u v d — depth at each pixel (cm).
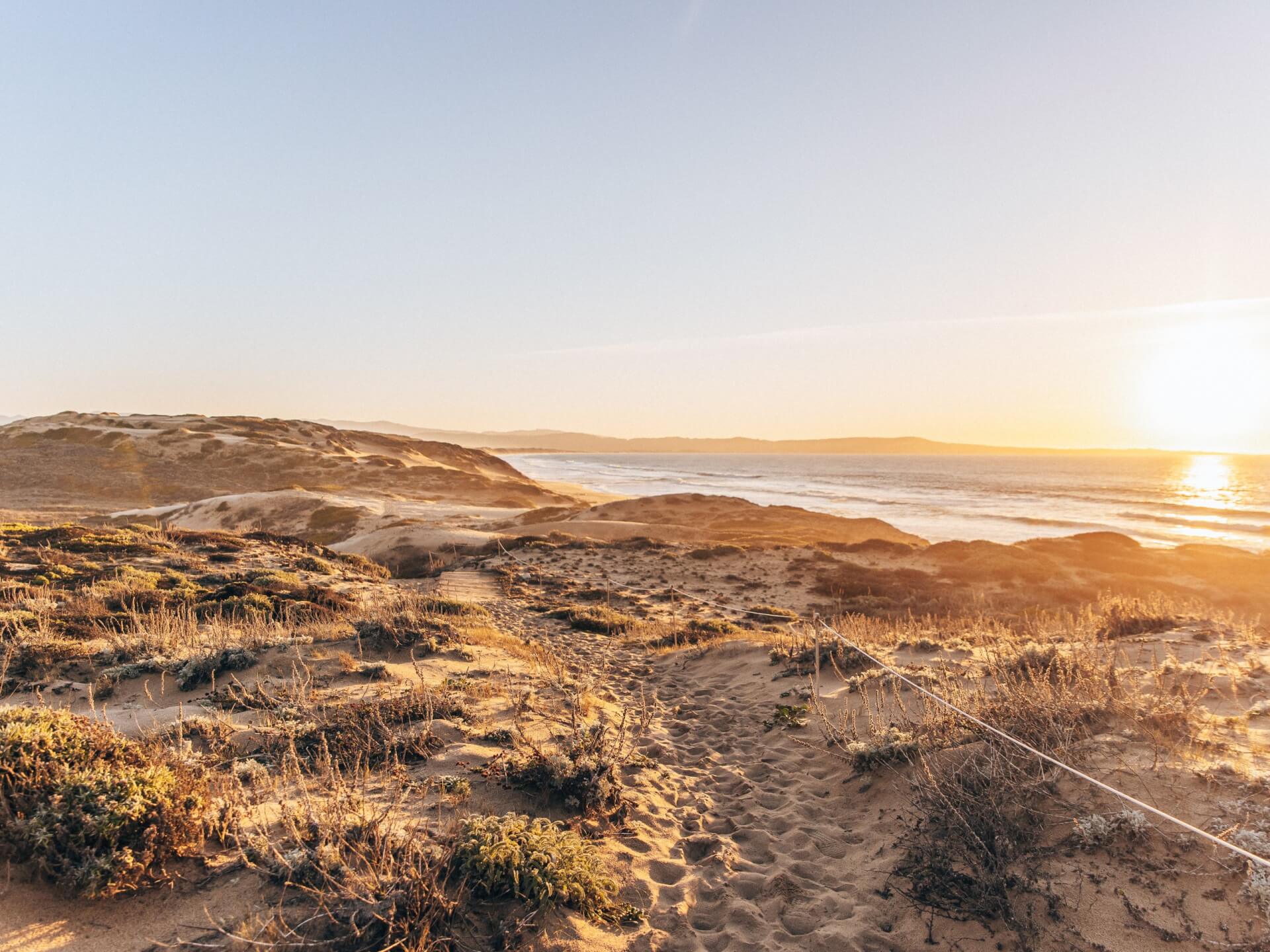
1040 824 451
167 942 330
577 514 5916
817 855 520
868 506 8881
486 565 3203
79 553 1847
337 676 843
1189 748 491
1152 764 478
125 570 1523
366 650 990
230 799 450
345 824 430
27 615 998
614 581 2961
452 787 536
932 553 3522
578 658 1323
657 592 2750
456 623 1302
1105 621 1119
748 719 894
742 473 19875
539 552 3616
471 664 980
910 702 774
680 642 1591
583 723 762
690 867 504
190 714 663
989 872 418
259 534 2862
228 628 1062
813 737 769
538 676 967
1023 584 2961
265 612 1225
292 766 541
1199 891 371
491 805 526
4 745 397
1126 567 3231
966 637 1198
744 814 600
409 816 478
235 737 605
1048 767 496
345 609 1395
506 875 407
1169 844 404
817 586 2930
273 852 402
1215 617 1124
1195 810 423
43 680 770
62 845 359
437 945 349
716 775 700
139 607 1196
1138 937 357
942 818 475
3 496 6650
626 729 813
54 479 7350
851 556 3541
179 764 466
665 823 571
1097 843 420
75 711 676
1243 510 8175
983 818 447
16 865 356
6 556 1678
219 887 375
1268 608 2586
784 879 482
